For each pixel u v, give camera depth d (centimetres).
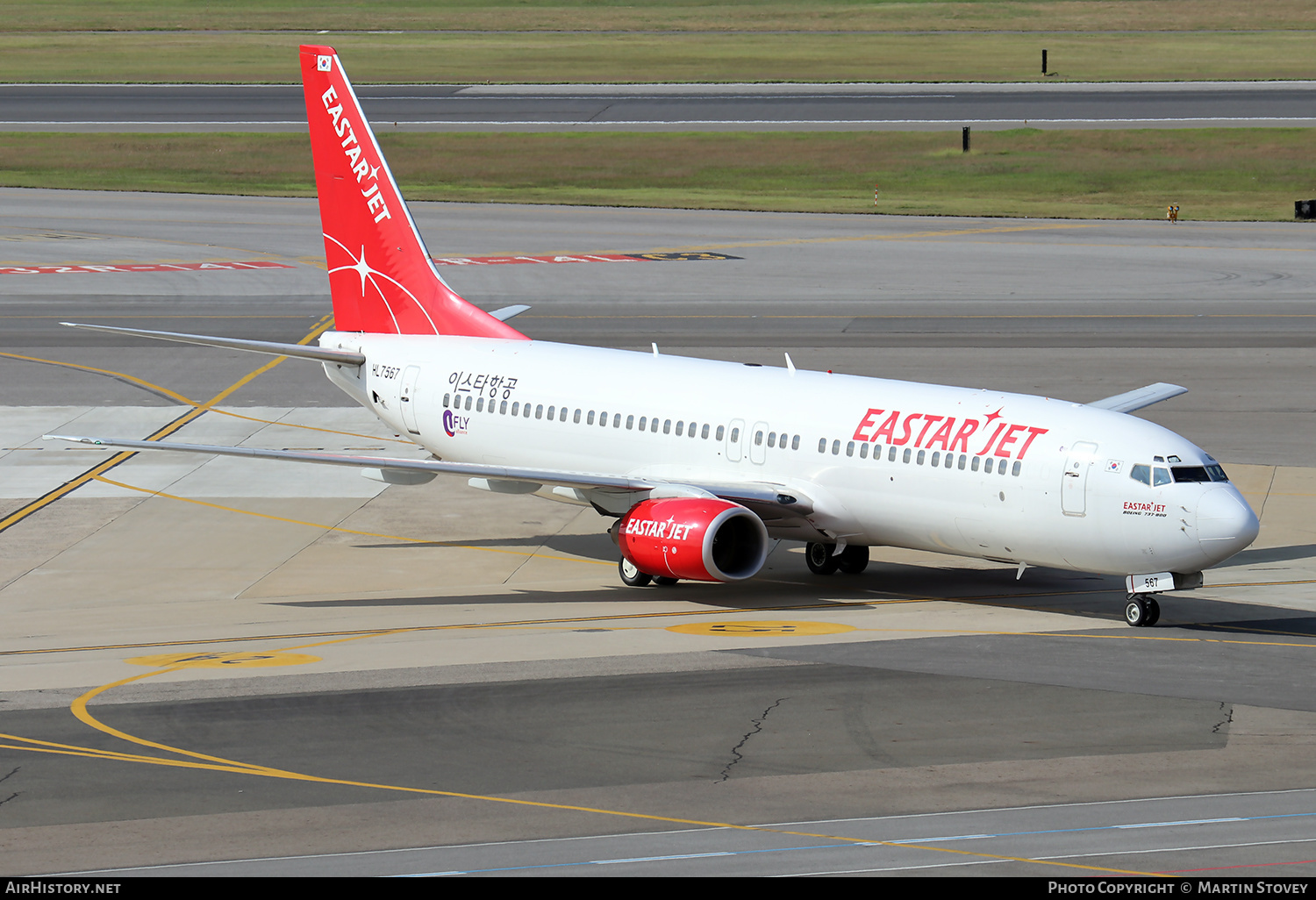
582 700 10131
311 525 17238
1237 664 11012
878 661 11131
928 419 13512
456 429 16638
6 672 11250
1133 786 8319
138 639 12544
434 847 7519
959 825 7744
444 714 9850
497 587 14712
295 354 17000
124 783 8538
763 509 14100
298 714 9894
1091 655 11306
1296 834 7556
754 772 8644
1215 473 12356
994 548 13225
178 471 19275
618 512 14925
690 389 15138
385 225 17300
